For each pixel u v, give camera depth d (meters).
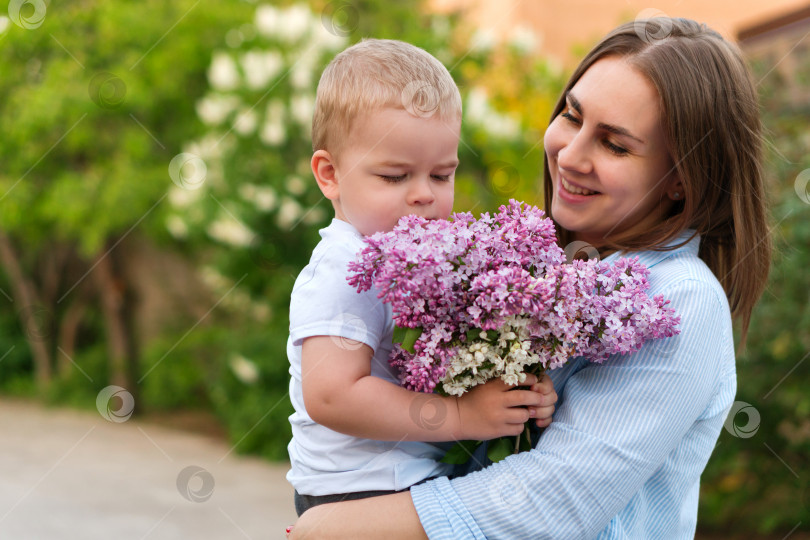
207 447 6.49
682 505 1.33
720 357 1.28
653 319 1.17
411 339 1.21
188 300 8.31
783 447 3.89
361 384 1.25
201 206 5.44
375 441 1.32
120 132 7.26
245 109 5.40
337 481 1.32
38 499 4.78
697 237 1.43
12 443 6.47
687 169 1.35
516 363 1.20
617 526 1.24
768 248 1.47
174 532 4.17
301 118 5.22
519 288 1.15
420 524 1.23
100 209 7.18
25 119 6.96
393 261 1.15
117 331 8.45
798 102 4.30
